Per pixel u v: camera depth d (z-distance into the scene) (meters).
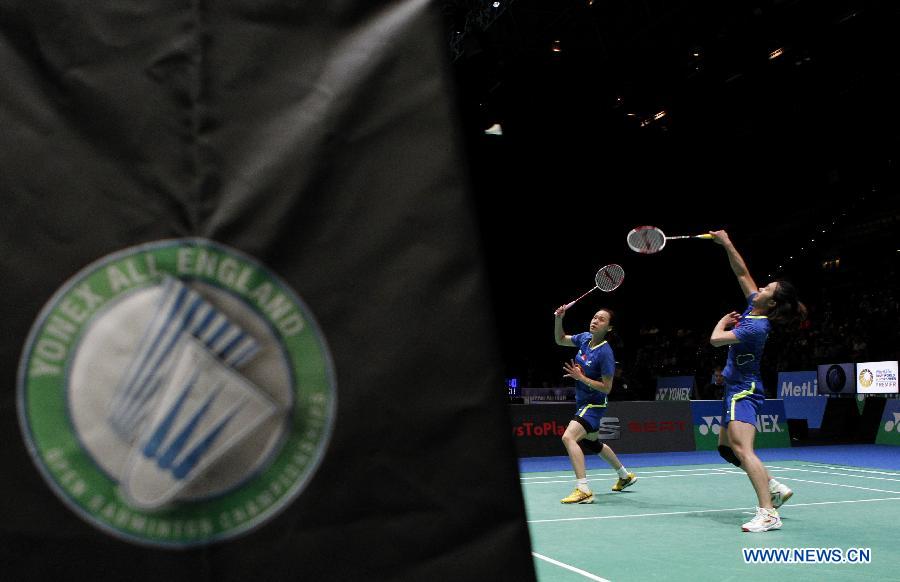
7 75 0.89
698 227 28.78
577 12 20.05
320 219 0.92
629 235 6.52
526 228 28.00
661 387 20.41
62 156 0.89
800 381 16.55
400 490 0.90
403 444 0.90
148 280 0.89
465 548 0.89
